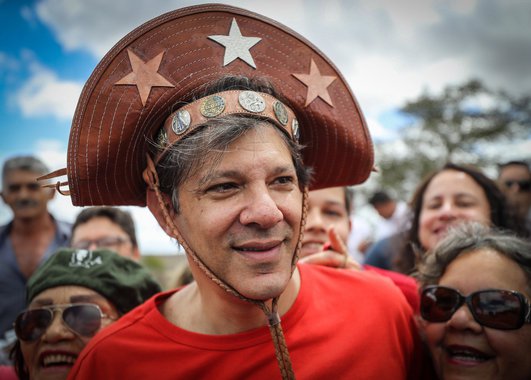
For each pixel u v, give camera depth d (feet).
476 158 25.66
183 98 1.44
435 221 2.94
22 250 3.57
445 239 1.96
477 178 2.95
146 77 1.43
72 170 1.45
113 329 1.71
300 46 1.61
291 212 1.38
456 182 2.94
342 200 2.84
